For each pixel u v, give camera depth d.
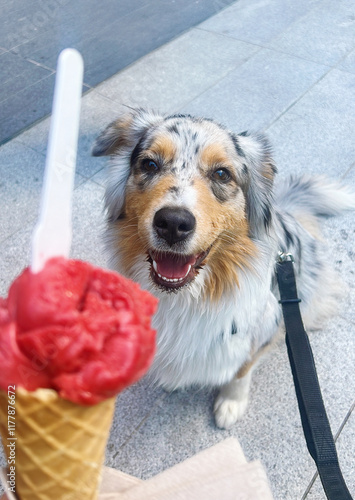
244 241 0.48
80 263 0.16
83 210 0.78
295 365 0.47
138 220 0.45
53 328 0.14
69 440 0.16
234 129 0.92
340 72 1.06
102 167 0.85
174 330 0.50
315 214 0.76
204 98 0.99
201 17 1.23
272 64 1.08
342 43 1.14
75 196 0.80
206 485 0.25
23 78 1.01
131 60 1.08
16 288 0.15
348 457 0.54
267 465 0.54
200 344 0.50
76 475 0.17
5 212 0.78
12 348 0.14
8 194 0.80
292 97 1.00
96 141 0.53
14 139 0.89
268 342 0.56
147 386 0.61
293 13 1.25
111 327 0.15
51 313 0.14
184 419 0.58
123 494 0.26
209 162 0.45
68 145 0.14
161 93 1.00
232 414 0.57
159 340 0.52
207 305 0.48
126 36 1.14
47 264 0.15
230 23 1.21
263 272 0.50
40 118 0.93
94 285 0.16
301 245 0.61
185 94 1.00
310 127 0.93
